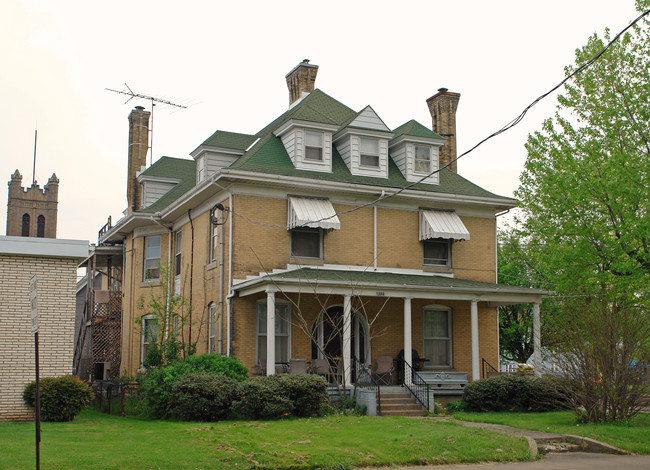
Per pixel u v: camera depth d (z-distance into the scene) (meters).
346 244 25.03
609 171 22.12
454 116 31.58
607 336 18.08
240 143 28.70
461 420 19.19
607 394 17.91
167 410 18.33
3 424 15.80
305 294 24.27
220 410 17.84
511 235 39.31
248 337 23.19
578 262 23.70
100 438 13.80
